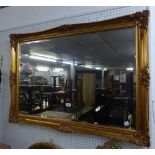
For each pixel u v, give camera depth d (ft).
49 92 5.84
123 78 4.66
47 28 5.97
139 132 4.25
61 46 5.57
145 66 4.20
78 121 5.22
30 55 6.14
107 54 4.88
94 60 5.08
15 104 6.35
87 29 5.01
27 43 6.19
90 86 5.15
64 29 5.33
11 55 6.43
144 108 4.21
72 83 5.45
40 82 6.00
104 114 4.87
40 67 6.00
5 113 6.93
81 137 5.22
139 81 4.29
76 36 5.27
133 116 4.45
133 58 4.50
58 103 5.65
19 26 6.56
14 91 6.38
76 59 5.35
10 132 6.77
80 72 5.31
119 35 4.66
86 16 5.26
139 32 4.29
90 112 5.09
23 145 6.40
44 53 5.89
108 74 4.89
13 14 6.75
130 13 4.63
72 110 5.39
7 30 6.93
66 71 5.55
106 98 4.90
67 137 5.46
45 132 5.92
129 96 4.54
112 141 4.46
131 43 4.50
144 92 4.22
